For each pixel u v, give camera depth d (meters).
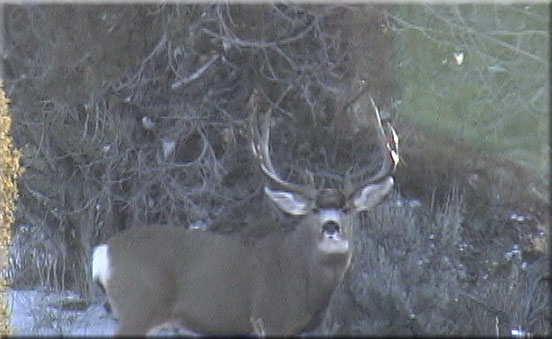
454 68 18.17
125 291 12.34
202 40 17.42
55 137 17.80
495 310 15.33
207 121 17.61
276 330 12.38
